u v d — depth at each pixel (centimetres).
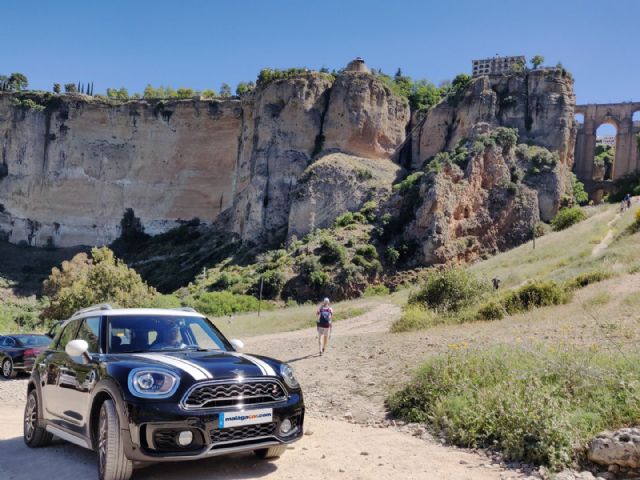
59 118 12219
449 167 7331
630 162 9638
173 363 606
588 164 9794
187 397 564
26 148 12206
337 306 4747
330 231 7800
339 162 8738
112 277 4966
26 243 11919
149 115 11925
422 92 10525
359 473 618
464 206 7181
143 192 11750
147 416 557
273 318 4119
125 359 634
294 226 8431
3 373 1778
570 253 3950
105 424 595
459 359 989
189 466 652
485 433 736
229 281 7094
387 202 7812
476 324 1942
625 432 591
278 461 675
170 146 11762
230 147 11412
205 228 11169
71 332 788
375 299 5078
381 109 9550
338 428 888
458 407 812
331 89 9675
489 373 912
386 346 1652
